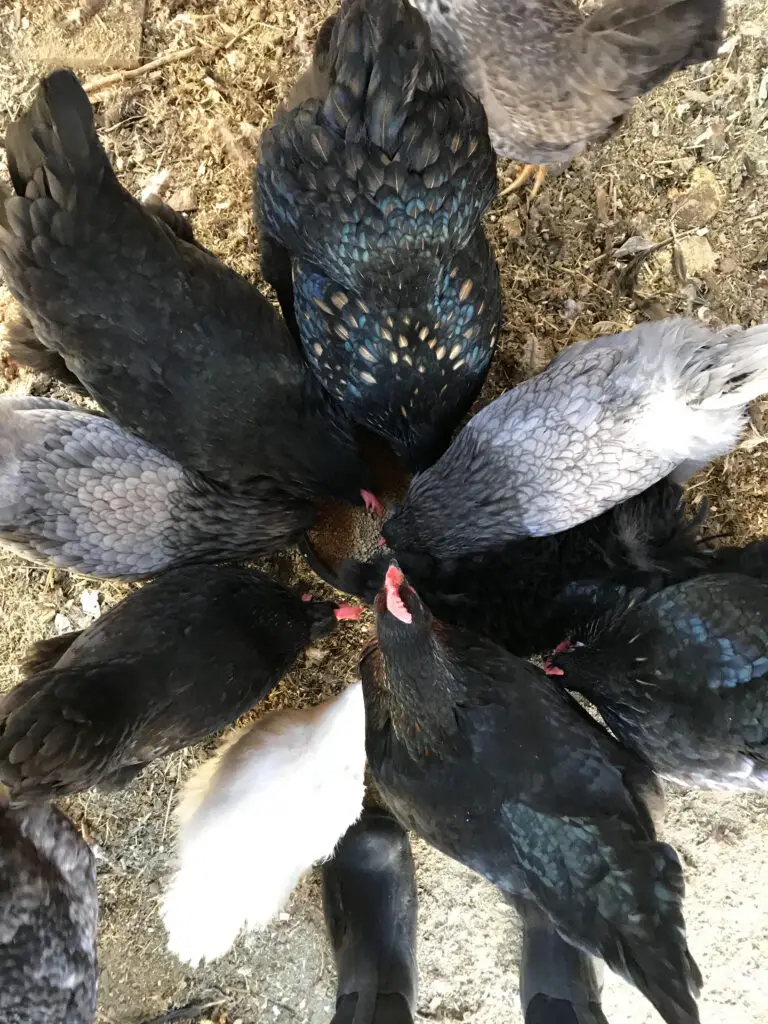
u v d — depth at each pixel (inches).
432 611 34.9
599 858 28.6
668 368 30.3
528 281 40.4
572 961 35.8
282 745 37.8
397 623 28.1
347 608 37.8
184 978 42.4
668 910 27.9
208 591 34.6
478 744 30.6
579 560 35.5
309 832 36.7
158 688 32.7
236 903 37.1
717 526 39.3
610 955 27.9
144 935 42.4
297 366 35.0
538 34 31.7
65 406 37.5
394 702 30.5
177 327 32.4
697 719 30.3
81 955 34.6
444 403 35.7
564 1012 34.7
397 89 28.5
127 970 42.4
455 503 34.1
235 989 42.4
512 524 34.1
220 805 37.5
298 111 30.5
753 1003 40.1
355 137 29.5
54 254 30.9
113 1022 42.1
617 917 28.0
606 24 30.8
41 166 30.2
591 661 33.2
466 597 35.2
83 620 41.9
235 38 41.3
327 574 38.0
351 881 40.1
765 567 33.3
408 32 28.3
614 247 40.2
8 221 31.0
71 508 34.5
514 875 30.9
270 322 34.6
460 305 33.6
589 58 31.0
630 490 33.3
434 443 36.7
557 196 40.3
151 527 35.6
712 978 40.4
